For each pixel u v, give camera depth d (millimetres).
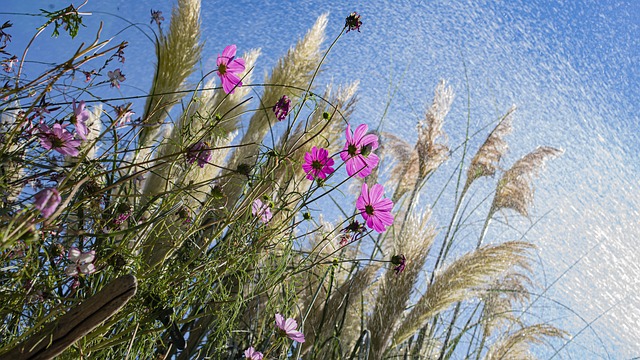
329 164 1227
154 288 1008
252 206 1179
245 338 1415
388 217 1245
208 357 1277
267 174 1159
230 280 1312
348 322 2000
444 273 2330
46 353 641
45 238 857
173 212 1086
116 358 998
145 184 1394
